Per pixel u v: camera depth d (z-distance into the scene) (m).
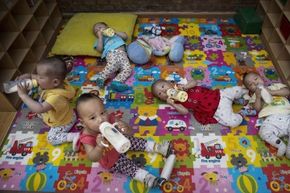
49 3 2.10
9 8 1.52
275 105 1.40
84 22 2.02
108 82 1.71
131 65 1.80
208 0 2.11
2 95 1.45
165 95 1.50
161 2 2.14
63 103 1.30
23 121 1.51
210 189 1.20
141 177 1.19
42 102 1.28
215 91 1.50
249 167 1.27
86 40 1.87
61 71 1.27
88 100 1.11
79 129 1.45
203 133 1.41
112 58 1.71
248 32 2.02
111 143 1.03
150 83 1.68
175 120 1.47
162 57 1.85
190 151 1.33
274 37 1.83
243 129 1.42
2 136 1.44
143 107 1.55
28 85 1.25
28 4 1.79
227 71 1.74
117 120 1.24
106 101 1.59
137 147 1.32
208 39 1.99
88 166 1.30
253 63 1.79
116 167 1.23
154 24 2.15
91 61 1.85
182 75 1.72
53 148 1.38
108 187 1.22
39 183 1.25
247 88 1.56
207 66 1.78
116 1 2.15
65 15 2.24
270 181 1.21
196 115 1.47
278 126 1.33
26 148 1.39
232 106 1.53
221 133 1.40
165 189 1.20
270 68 1.75
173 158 1.25
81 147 1.36
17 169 1.30
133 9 2.20
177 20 2.19
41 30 1.89
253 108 1.50
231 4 2.13
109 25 1.98
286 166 1.26
